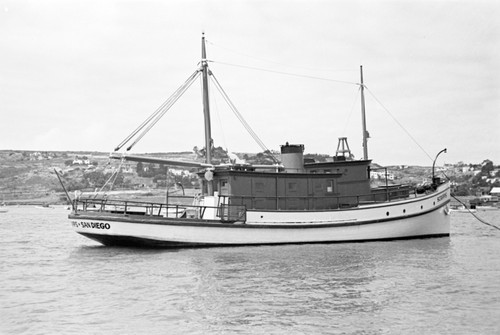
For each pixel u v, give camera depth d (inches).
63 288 767.1
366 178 1422.2
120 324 578.9
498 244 1293.1
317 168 1434.5
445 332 550.9
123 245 1146.0
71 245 1423.5
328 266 934.4
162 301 675.4
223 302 668.7
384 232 1315.2
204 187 1320.1
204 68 1242.6
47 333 550.9
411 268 917.8
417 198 1358.3
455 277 833.5
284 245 1208.8
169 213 1312.7
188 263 960.9
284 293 717.3
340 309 635.5
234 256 1045.8
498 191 6520.7
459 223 2527.1
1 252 1248.2
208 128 1258.0
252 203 1227.9
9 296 719.7
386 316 607.2
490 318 600.1
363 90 1637.6
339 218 1266.0
